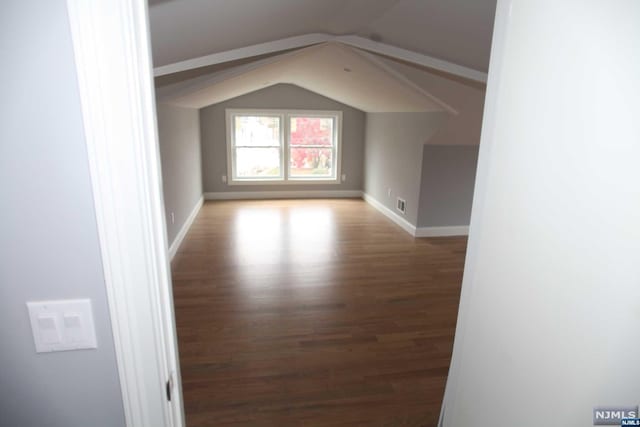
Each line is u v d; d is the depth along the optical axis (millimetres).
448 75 3355
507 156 930
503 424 991
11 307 823
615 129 647
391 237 5219
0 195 764
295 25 2826
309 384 2299
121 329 855
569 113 740
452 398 1273
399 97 4703
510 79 907
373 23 2824
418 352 2633
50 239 799
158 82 3105
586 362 734
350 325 2965
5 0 690
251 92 7043
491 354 1030
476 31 2408
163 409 930
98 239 810
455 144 5070
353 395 2215
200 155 6957
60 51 719
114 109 749
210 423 1998
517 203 900
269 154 7434
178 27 2078
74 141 760
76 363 879
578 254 737
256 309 3195
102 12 708
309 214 6371
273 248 4707
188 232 5344
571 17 723
